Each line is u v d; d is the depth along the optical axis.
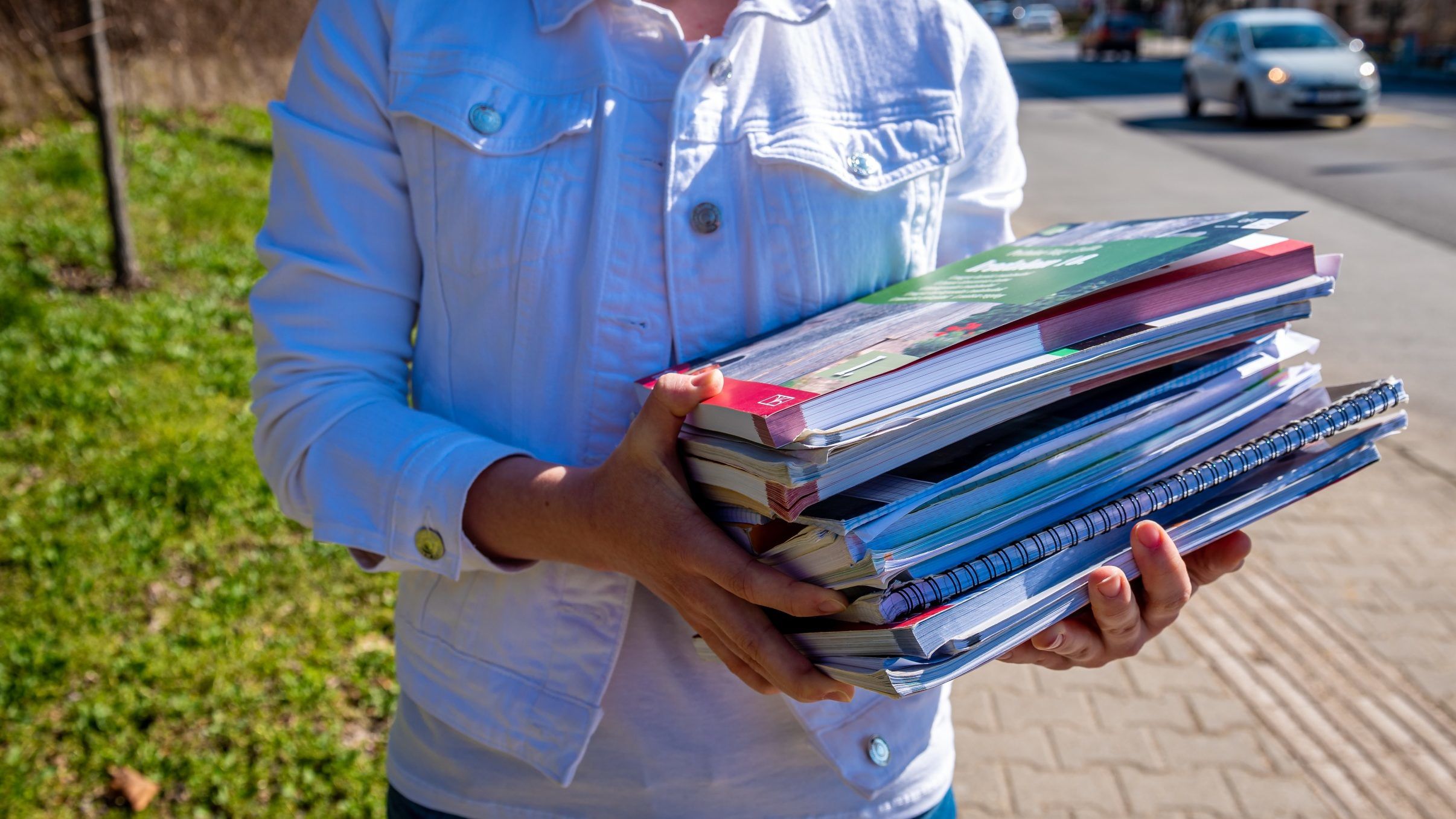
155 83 11.68
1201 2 50.09
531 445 1.09
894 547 0.80
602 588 1.08
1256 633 4.04
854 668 0.84
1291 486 1.03
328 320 1.10
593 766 1.12
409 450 1.03
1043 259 1.04
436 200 1.08
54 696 3.27
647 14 1.10
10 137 9.86
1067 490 0.91
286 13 12.81
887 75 1.15
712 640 0.95
